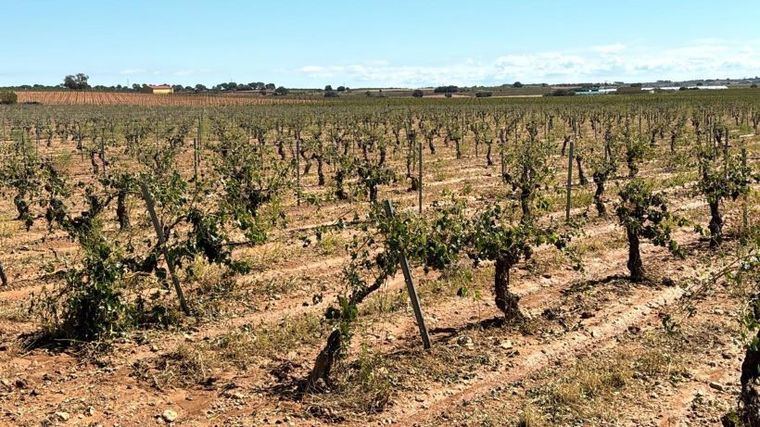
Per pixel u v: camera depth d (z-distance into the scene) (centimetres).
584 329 893
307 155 3219
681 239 1382
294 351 828
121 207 1479
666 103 6525
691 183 2033
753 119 4175
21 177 1767
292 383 742
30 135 4519
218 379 753
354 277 795
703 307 956
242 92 13812
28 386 722
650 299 1006
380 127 4775
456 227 861
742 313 623
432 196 1988
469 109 6506
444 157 3108
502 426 652
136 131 3847
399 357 805
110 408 685
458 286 1055
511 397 711
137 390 725
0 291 1071
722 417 613
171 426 655
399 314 957
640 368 765
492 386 738
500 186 2147
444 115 5172
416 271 1177
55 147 3806
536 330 889
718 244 1277
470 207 1764
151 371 767
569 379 739
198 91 14600
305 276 1157
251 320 945
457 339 860
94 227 1276
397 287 1087
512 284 1088
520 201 1477
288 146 3688
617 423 651
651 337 853
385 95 12644
